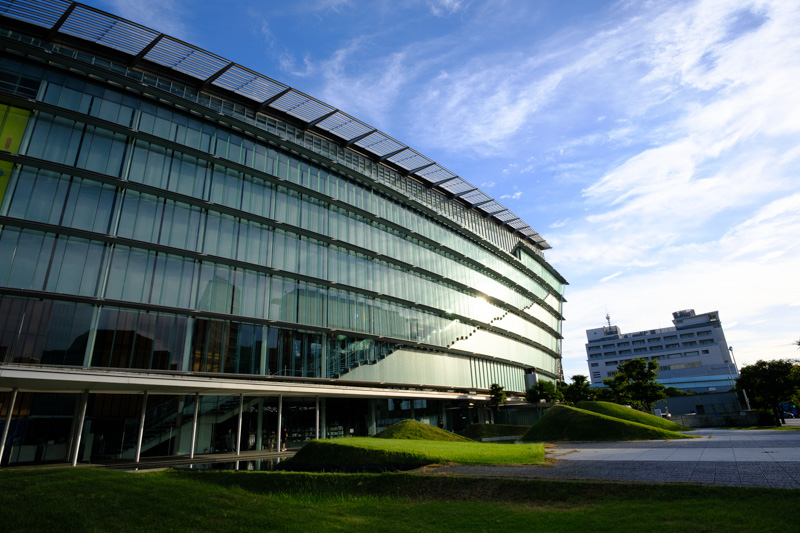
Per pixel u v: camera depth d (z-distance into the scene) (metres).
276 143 35.22
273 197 34.06
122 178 26.69
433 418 46.31
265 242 32.69
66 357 22.83
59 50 26.33
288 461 18.77
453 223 52.41
